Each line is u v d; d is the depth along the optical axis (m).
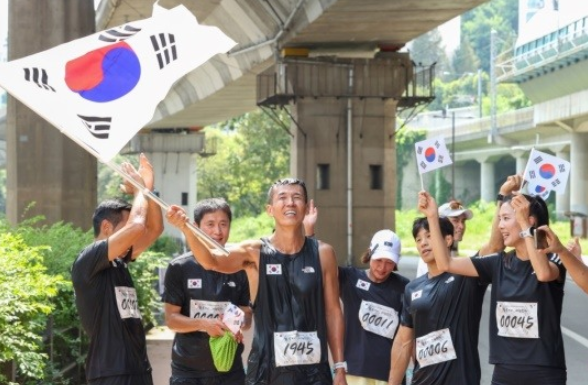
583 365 21.86
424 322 11.13
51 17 30.95
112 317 10.26
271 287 9.88
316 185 51.94
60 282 14.53
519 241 10.40
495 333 10.56
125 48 9.77
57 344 16.39
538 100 102.62
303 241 10.07
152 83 9.74
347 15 42.78
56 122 9.35
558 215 121.19
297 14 46.44
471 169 167.62
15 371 13.36
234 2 50.72
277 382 9.87
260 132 126.19
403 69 51.81
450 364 11.02
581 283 9.98
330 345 10.12
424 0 39.66
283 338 9.85
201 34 9.95
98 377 10.24
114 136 9.51
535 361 10.30
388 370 12.39
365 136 52.06
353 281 12.55
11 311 11.82
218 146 130.25
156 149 97.56
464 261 10.79
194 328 12.25
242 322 11.60
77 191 31.12
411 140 163.00
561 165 11.10
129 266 22.69
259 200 131.12
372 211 52.06
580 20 88.56
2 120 77.81
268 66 57.25
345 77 51.56
